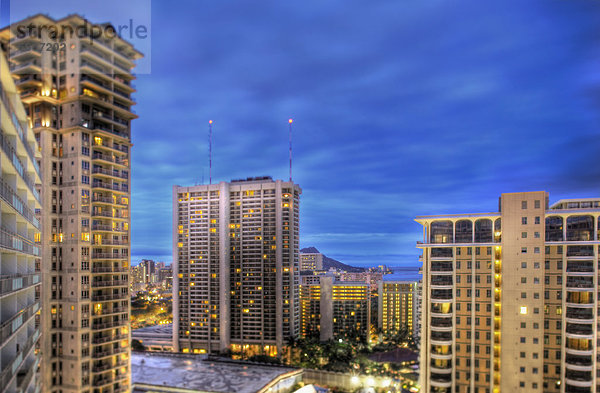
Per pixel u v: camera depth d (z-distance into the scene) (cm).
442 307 10062
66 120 9700
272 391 13125
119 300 10119
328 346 19075
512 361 9412
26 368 5919
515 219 9606
